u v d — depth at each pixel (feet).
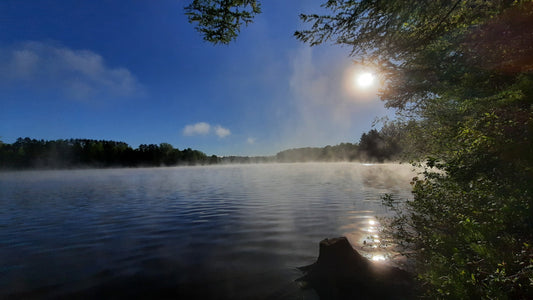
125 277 19.53
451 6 14.07
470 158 12.03
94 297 16.67
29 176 213.05
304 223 34.22
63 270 21.07
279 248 24.86
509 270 8.84
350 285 16.51
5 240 30.17
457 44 15.08
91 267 21.58
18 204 59.93
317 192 67.46
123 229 34.35
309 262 21.30
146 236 30.71
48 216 44.68
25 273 20.58
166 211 47.06
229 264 21.38
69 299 16.48
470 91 14.37
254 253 23.75
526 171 9.59
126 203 58.23
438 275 10.94
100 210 49.65
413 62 17.54
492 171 10.96
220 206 50.98
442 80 16.49
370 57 17.75
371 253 21.86
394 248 22.40
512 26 11.64
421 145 21.04
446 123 17.42
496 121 11.31
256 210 45.11
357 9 13.67
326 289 16.43
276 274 19.20
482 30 13.12
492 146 10.69
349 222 33.76
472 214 13.57
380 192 62.44
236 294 16.53
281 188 81.46
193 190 84.48
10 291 17.62
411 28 15.12
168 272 20.18
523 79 10.40
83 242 28.84
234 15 18.62
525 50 11.50
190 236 30.09
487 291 8.30
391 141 25.03
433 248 14.69
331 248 19.33
